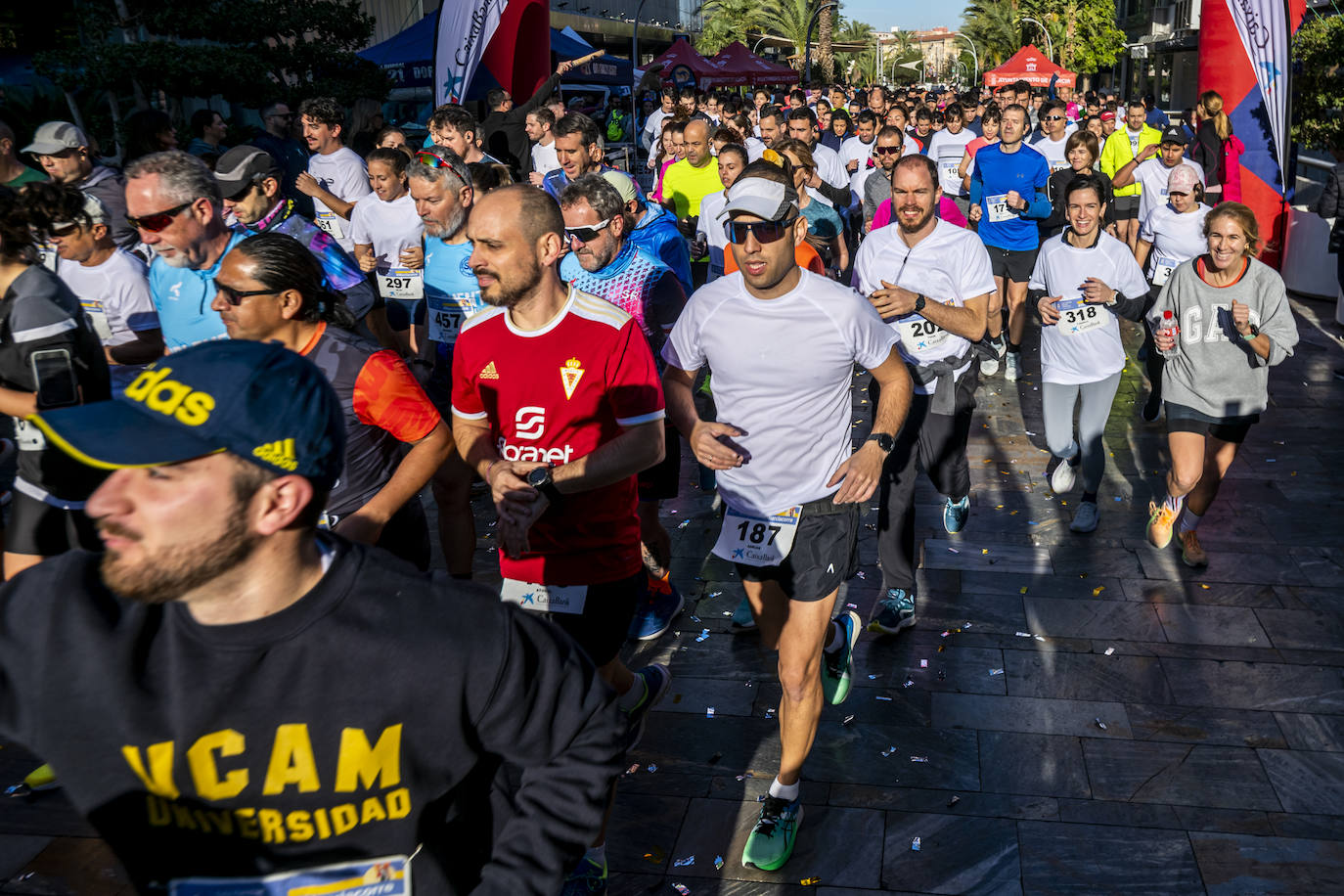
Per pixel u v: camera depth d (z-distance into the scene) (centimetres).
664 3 5478
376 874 154
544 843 157
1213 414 491
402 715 144
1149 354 728
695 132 840
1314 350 923
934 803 356
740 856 334
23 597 142
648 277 462
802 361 323
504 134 1093
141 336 418
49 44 1270
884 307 432
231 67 1096
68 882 325
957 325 445
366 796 147
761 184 311
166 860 149
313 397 138
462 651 145
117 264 410
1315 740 385
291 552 140
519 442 313
